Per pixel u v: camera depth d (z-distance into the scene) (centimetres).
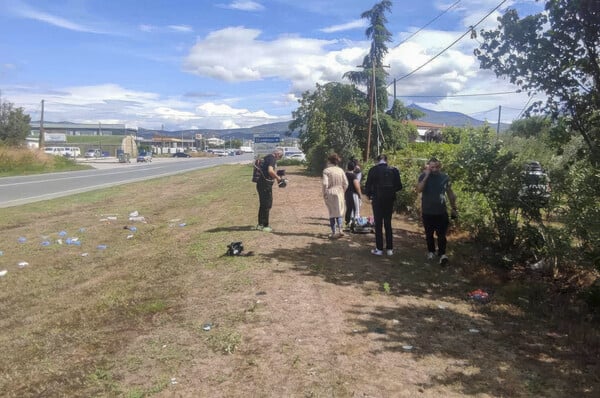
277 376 411
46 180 3023
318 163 3272
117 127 17300
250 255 827
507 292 657
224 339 487
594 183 661
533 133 780
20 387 409
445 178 798
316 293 629
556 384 409
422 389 393
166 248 966
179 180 3016
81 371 434
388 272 743
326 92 3356
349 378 408
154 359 450
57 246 1023
